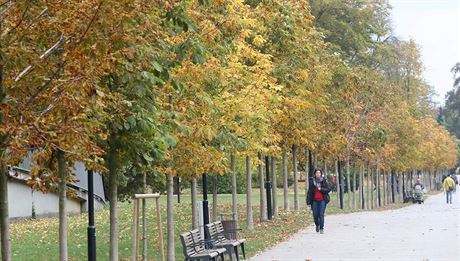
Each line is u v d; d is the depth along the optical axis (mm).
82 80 10430
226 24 19594
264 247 25125
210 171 23969
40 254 24875
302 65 30000
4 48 10211
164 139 14352
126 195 40438
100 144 14109
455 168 172250
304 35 29859
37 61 10320
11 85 10211
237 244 21078
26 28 10547
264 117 25203
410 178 91750
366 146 53531
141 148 14180
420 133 68375
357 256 22422
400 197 81562
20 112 10219
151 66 12961
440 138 101938
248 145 24250
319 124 42125
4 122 9977
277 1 27672
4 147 10094
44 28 10531
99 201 51344
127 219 39188
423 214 45156
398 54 68188
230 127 22719
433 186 135500
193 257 18375
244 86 24672
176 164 19641
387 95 52188
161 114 15344
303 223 35531
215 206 30312
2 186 10977
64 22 10445
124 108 13117
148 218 39250
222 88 22250
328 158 51094
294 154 44094
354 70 50188
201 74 18453
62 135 10312
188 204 52656
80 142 10586
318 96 35594
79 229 34281
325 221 38688
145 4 11320
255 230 31266
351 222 37656
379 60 62875
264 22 27719
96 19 10398
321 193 30562
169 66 14914
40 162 10844
